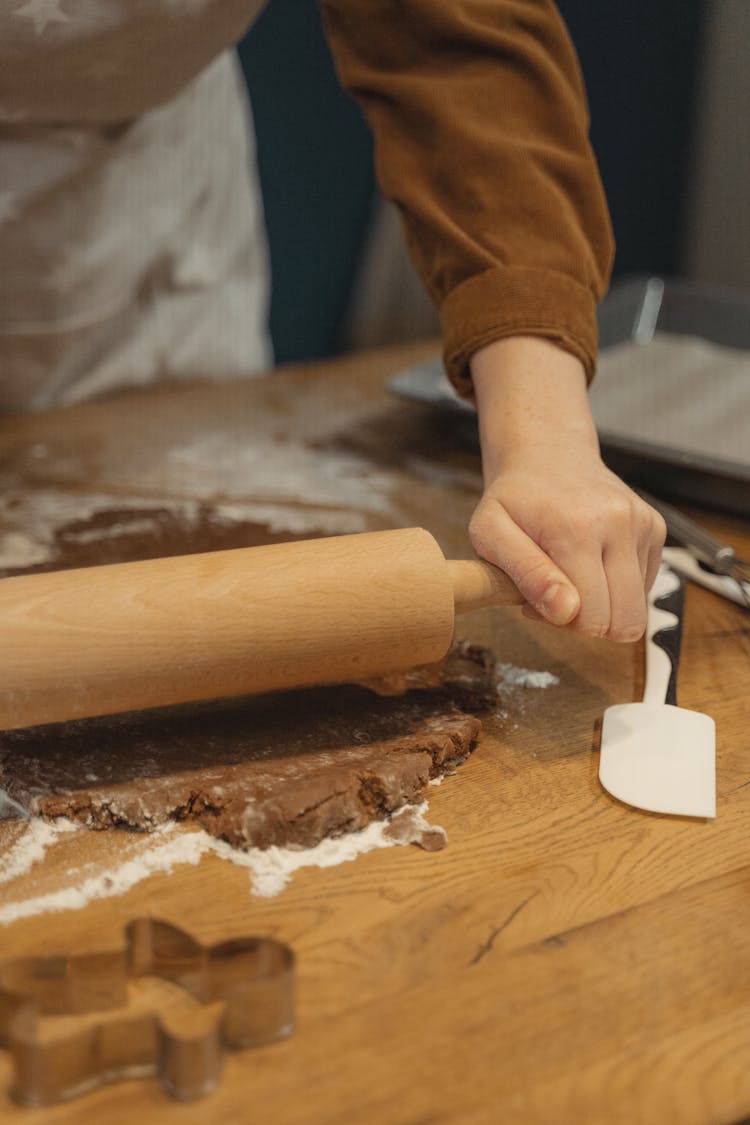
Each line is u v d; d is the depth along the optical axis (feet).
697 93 6.65
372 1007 1.56
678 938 1.70
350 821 1.90
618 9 6.15
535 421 2.26
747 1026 1.54
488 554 2.07
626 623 2.01
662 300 4.49
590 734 2.19
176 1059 1.40
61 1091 1.41
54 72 2.93
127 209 3.89
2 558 2.68
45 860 1.84
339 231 6.02
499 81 2.57
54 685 1.85
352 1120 1.39
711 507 3.18
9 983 1.51
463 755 2.11
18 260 3.61
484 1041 1.51
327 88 5.64
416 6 2.58
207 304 4.42
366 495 3.18
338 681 2.15
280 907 1.74
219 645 1.91
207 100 4.05
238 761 2.01
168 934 1.58
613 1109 1.41
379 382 4.14
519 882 1.80
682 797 1.98
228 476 3.28
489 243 2.46
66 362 4.03
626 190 6.71
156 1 2.79
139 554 2.74
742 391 3.85
